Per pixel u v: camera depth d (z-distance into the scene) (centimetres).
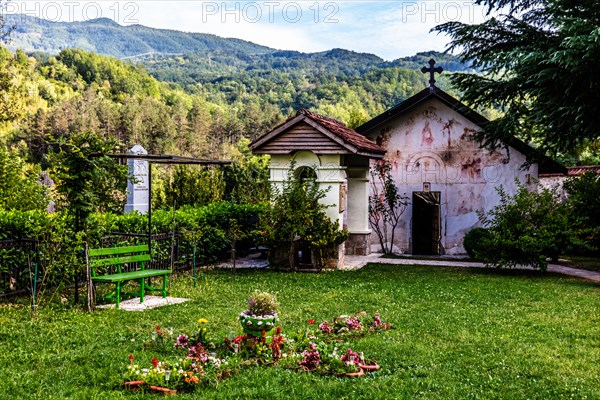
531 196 1855
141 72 11938
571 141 1811
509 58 1723
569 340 922
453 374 729
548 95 1703
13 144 6072
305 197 1738
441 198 2339
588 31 1523
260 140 1794
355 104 9156
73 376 671
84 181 1126
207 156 7756
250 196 2741
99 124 7331
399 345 854
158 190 2386
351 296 1294
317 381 684
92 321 952
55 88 9000
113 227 1366
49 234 1140
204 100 11525
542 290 1447
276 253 1791
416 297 1302
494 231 1864
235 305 1147
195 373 669
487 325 1014
